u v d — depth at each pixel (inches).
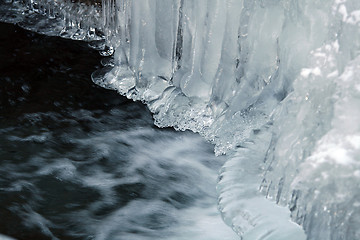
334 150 95.7
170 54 178.1
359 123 96.7
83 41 223.0
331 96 103.2
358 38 105.6
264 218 109.7
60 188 145.9
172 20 172.9
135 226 134.1
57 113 178.4
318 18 125.5
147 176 153.0
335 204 94.2
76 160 157.5
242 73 153.9
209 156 160.7
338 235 94.2
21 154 157.6
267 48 147.0
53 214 136.4
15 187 144.2
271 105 142.3
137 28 182.4
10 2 245.8
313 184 96.8
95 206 140.5
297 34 131.0
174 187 149.0
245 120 148.5
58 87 192.4
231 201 116.5
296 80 110.6
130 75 192.5
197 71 167.6
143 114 179.8
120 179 151.1
